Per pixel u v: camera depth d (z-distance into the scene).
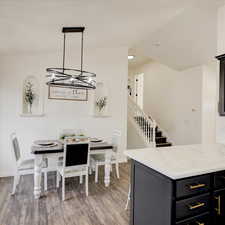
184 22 3.27
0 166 3.74
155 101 6.70
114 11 2.53
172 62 5.07
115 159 3.70
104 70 4.64
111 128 4.68
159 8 2.70
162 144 5.61
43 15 2.28
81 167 2.88
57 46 3.77
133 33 3.79
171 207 1.30
